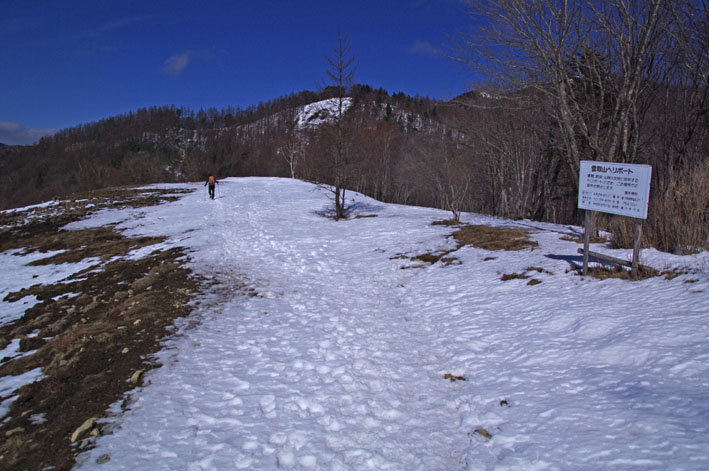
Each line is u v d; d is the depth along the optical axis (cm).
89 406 441
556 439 342
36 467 342
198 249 1375
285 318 739
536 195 2941
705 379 372
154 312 760
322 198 2905
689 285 577
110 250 1541
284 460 346
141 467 337
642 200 628
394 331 669
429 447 369
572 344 509
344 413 423
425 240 1383
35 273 1359
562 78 1264
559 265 829
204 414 418
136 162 7331
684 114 1407
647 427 327
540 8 1216
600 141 1493
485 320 655
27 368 569
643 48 1184
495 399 429
